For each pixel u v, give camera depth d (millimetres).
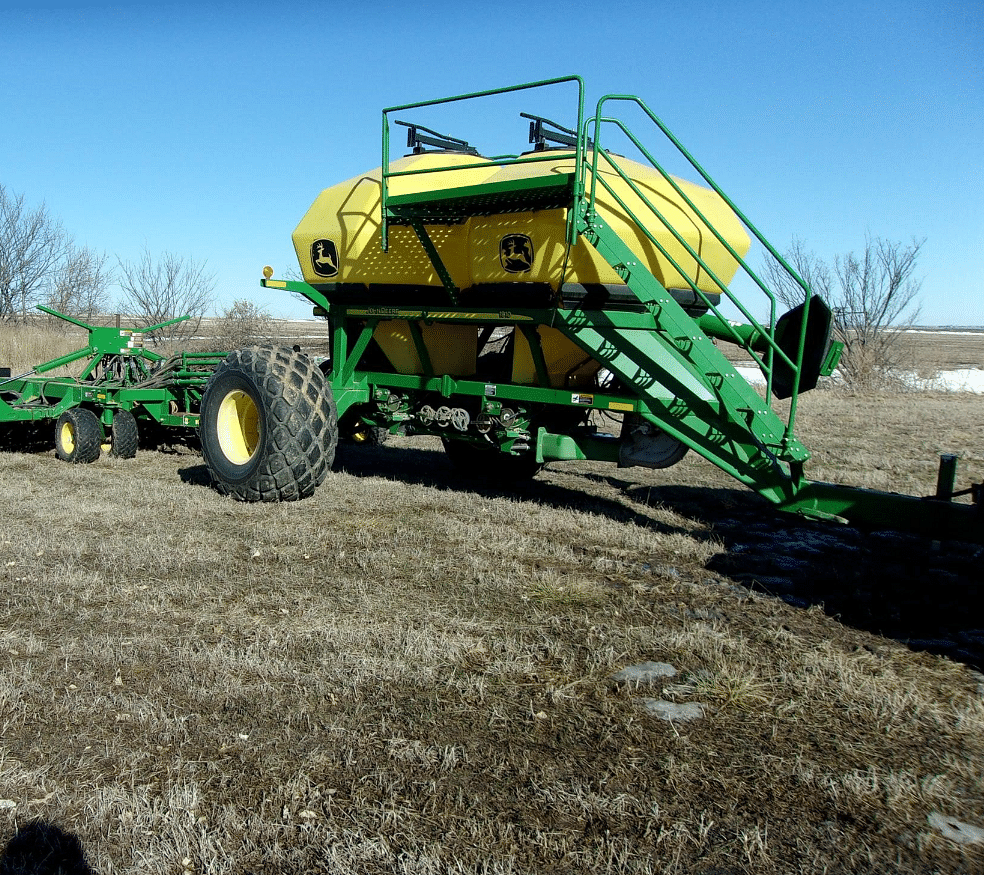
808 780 2934
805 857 2523
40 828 2566
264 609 4422
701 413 6016
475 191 5902
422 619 4332
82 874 2385
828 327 6043
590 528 6383
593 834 2609
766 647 4113
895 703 3480
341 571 5113
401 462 9578
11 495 6961
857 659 3963
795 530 6691
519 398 6895
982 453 11055
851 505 5402
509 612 4500
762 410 5648
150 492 7223
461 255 6781
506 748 3096
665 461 6797
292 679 3586
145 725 3170
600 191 6031
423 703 3422
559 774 2934
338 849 2490
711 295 6844
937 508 5008
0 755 2939
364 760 2980
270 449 6777
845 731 3293
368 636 4059
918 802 2822
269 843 2529
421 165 7098
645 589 4965
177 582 4785
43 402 9633
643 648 4035
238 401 7203
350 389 7871
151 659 3742
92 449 8867
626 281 5715
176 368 9328
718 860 2510
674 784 2889
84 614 4270
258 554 5414
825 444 11844
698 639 4121
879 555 5977
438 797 2775
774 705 3492
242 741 3086
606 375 7598
